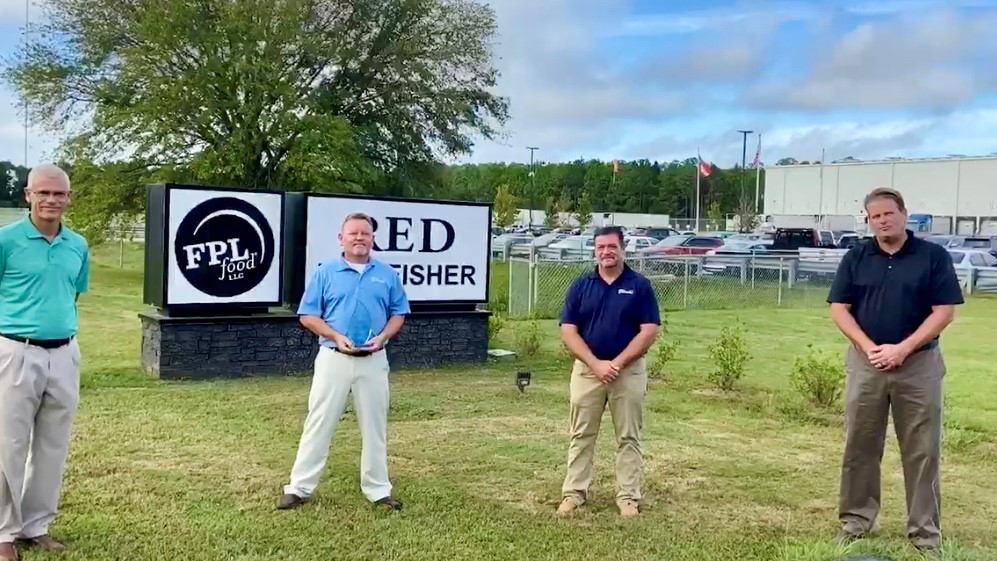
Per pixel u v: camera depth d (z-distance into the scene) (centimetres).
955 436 798
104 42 2945
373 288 547
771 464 698
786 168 7475
